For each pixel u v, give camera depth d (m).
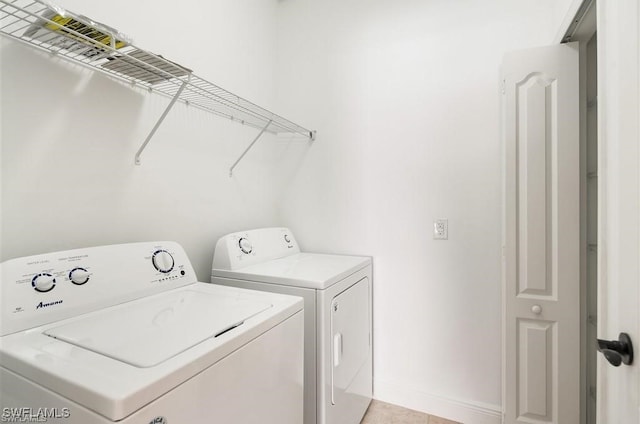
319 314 1.37
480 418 1.77
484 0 1.77
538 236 1.46
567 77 1.42
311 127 2.24
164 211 1.50
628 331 0.69
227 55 1.87
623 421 0.71
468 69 1.81
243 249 1.72
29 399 0.70
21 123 1.02
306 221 2.27
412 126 1.95
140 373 0.65
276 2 2.35
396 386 1.98
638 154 0.66
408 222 1.97
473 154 1.80
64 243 1.13
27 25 1.00
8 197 1.00
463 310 1.84
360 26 2.09
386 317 2.02
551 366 1.46
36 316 0.88
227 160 1.89
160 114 1.48
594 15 1.26
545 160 1.45
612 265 0.77
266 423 0.96
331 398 1.43
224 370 0.80
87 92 1.19
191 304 1.10
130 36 1.32
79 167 1.17
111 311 1.03
